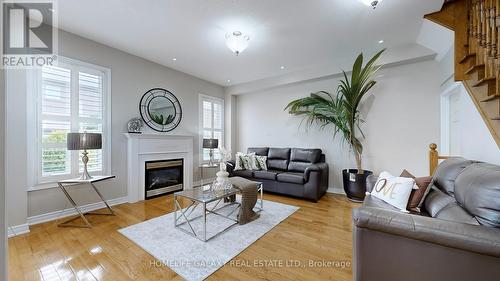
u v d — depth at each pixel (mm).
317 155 4219
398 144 3662
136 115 3727
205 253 1987
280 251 2031
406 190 1982
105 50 3299
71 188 2955
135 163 3566
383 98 3777
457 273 1103
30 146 2594
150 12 2459
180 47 3379
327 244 2162
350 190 3631
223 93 5707
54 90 2791
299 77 4465
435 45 2992
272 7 2361
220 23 2682
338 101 3914
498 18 1811
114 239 2246
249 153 4891
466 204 1313
